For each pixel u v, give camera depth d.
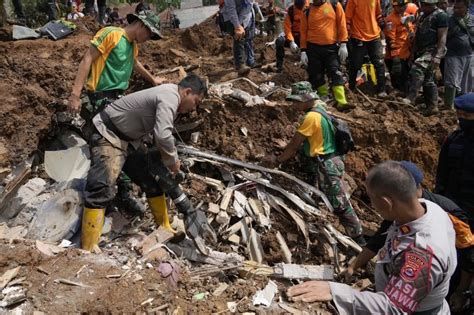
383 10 9.73
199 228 4.18
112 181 3.79
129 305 3.11
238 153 5.61
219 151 5.66
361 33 7.48
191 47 9.41
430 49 7.21
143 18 4.25
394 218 2.51
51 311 2.99
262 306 3.40
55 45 6.97
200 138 5.77
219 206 4.76
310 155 4.95
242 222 4.75
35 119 5.11
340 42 6.91
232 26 7.26
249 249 4.62
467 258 3.71
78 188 4.39
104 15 11.12
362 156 6.55
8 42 7.10
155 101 3.67
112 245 3.96
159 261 3.65
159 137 3.56
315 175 5.18
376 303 2.44
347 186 5.95
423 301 2.53
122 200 4.59
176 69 6.91
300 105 4.98
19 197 4.42
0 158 4.71
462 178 4.02
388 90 8.23
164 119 3.57
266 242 4.74
